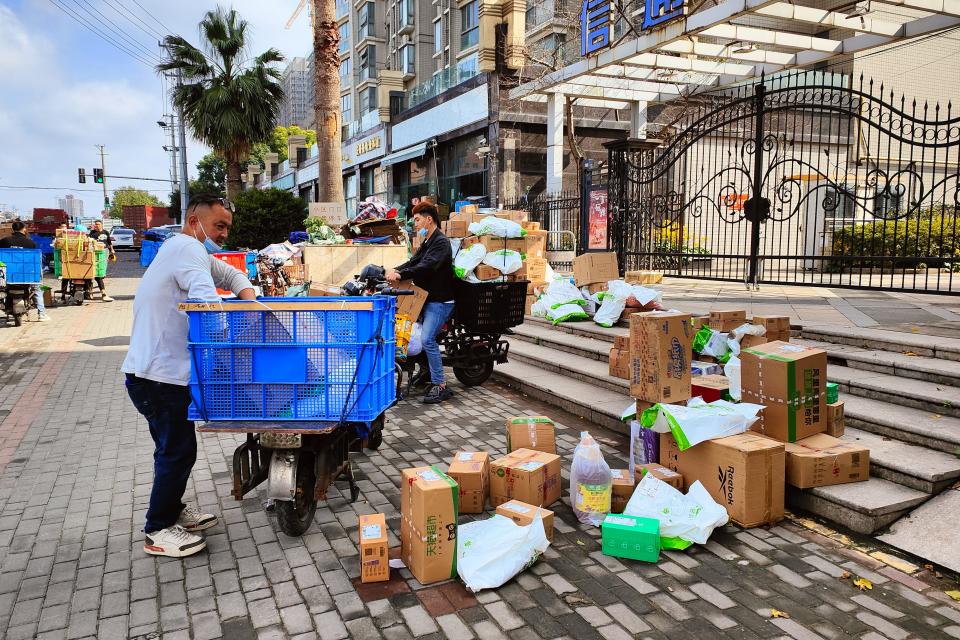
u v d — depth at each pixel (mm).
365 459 4746
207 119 21141
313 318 3207
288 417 3271
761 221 8922
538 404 6258
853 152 15594
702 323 5227
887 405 4367
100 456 4887
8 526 3691
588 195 10680
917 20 9242
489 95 18375
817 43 10195
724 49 10758
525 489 3771
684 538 3314
